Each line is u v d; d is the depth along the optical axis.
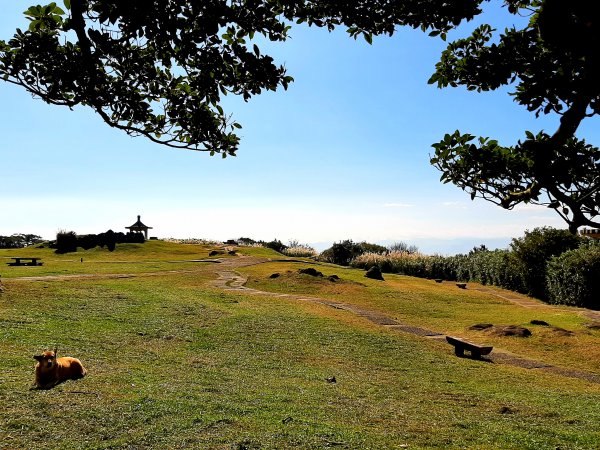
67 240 52.97
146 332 15.76
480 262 42.34
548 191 4.29
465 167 5.01
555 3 3.52
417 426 7.91
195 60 4.60
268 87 4.86
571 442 7.37
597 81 3.59
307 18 4.97
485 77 5.22
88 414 7.39
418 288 33.81
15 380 9.16
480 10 4.56
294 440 6.65
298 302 25.38
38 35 4.40
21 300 18.83
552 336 18.61
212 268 40.56
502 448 6.96
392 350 15.96
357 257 52.03
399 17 4.89
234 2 4.51
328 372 12.48
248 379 10.89
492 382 12.41
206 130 5.27
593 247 29.58
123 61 4.80
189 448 6.23
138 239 59.81
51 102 4.63
